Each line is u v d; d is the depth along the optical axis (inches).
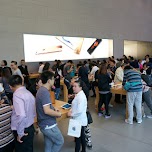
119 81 188.7
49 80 78.3
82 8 353.4
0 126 70.6
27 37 285.7
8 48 263.3
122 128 141.6
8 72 143.9
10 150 78.0
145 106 194.2
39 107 77.5
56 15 315.9
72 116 93.4
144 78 157.8
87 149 111.0
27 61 288.8
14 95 71.6
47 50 311.4
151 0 516.7
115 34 422.3
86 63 304.2
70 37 341.4
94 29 378.0
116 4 419.5
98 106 171.5
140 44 516.7
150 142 118.9
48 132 78.7
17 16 269.6
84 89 104.0
